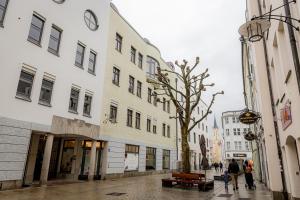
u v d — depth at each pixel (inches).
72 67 719.1
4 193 453.7
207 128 2278.5
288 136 338.3
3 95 518.3
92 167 757.3
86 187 585.9
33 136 639.8
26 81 581.6
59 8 691.4
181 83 1676.9
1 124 507.5
